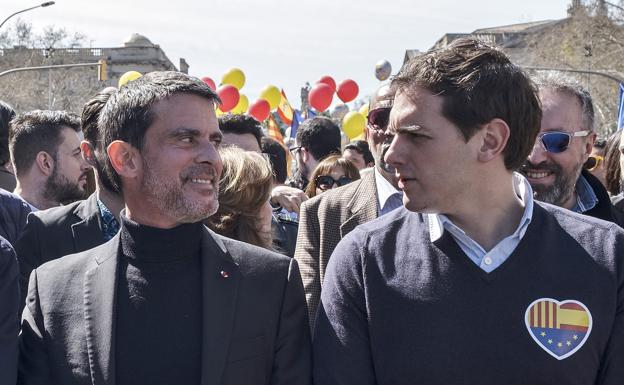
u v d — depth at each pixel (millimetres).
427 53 2303
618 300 2242
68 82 53094
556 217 2371
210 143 2432
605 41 41094
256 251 2553
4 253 2439
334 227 3504
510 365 2195
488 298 2236
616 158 4473
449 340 2232
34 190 4375
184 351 2361
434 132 2225
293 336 2486
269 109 10250
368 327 2355
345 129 9539
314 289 3463
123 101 2443
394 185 3457
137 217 2473
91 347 2344
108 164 2514
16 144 4352
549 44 43344
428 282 2287
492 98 2217
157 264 2434
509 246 2297
